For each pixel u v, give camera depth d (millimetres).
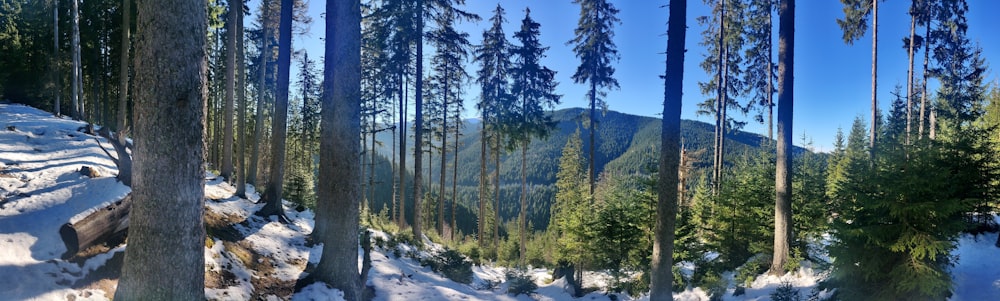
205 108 4234
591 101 18547
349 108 7336
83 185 6727
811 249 10641
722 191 12375
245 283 6688
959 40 17594
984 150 7129
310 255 9539
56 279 4512
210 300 5672
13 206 5594
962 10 16516
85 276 4871
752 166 14492
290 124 36281
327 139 9805
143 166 3900
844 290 7043
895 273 6465
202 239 4324
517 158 102250
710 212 13711
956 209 6039
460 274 12109
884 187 6582
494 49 21516
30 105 23609
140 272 3916
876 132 17406
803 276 8875
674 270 11070
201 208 4281
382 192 59656
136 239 3955
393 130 27000
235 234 8758
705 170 20922
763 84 18500
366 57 20641
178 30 3855
